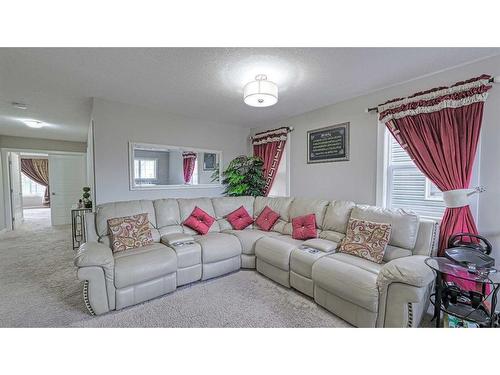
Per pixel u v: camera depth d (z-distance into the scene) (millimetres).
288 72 2264
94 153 2990
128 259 2225
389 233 2186
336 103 3184
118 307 2102
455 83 2117
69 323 1913
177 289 2541
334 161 3234
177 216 3215
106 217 2705
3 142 5398
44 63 2066
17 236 4945
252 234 3201
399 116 2457
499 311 1786
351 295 1836
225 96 2932
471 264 1667
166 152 3654
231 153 4438
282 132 3893
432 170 2236
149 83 2520
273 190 4270
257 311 2105
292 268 2477
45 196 9711
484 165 2004
